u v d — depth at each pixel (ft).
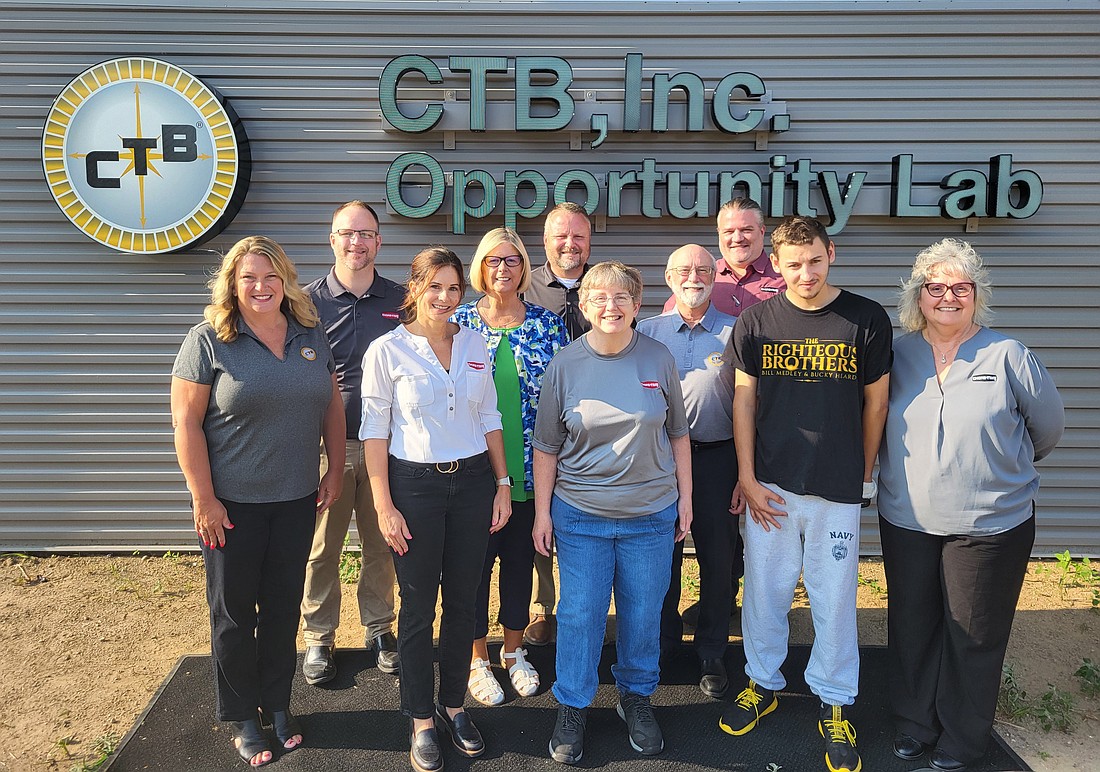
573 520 8.71
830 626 8.80
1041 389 8.25
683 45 14.11
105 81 13.67
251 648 8.61
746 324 9.04
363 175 14.32
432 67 13.60
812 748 9.11
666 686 10.33
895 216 14.06
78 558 14.84
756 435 9.17
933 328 8.61
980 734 8.63
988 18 13.94
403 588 8.38
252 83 14.15
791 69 14.11
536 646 11.27
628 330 8.69
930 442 8.46
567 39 14.10
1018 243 14.32
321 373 8.50
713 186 14.19
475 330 9.46
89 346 14.57
